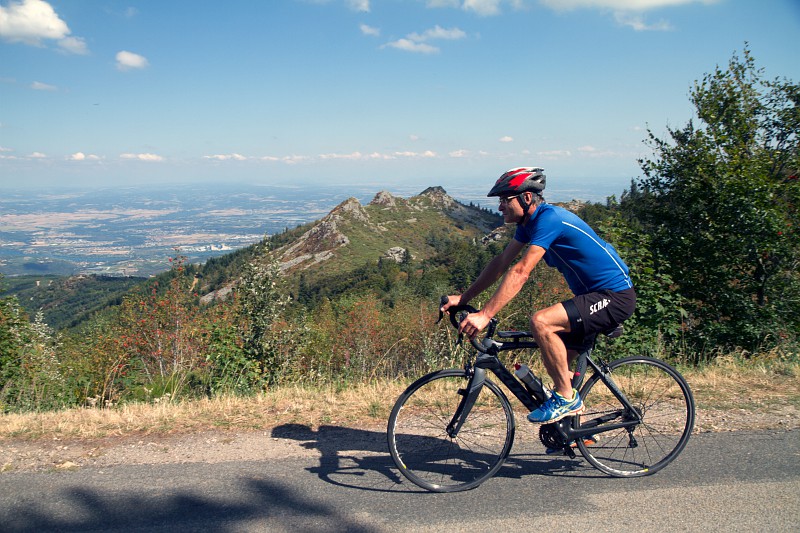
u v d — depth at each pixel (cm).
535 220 286
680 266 1043
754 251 951
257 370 691
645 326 789
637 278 806
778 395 433
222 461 332
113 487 296
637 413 317
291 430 385
